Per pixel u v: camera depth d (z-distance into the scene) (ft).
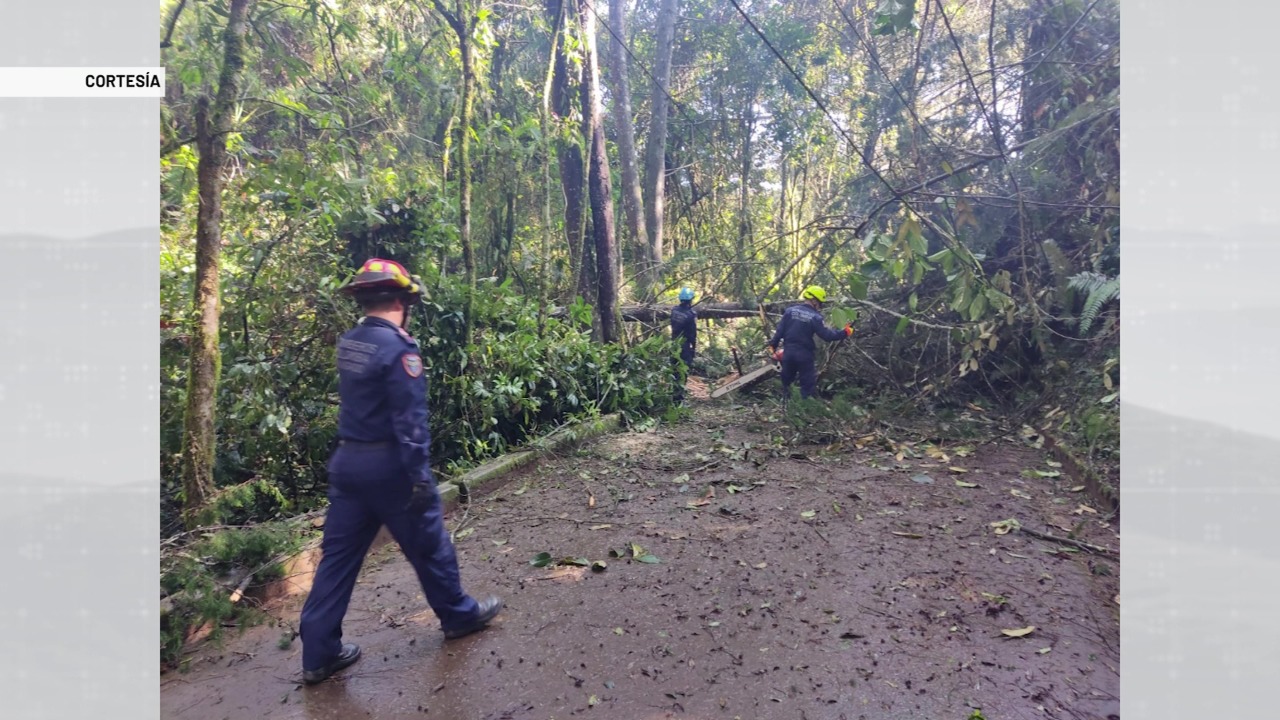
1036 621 10.72
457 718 8.83
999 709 8.60
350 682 9.75
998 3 29.81
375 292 9.66
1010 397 26.35
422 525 9.94
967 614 11.02
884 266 19.04
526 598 12.19
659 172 49.16
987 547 13.70
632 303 38.83
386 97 27.96
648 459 21.50
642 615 11.39
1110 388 19.17
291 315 18.22
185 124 18.24
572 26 28.91
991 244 26.43
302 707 9.18
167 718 9.01
